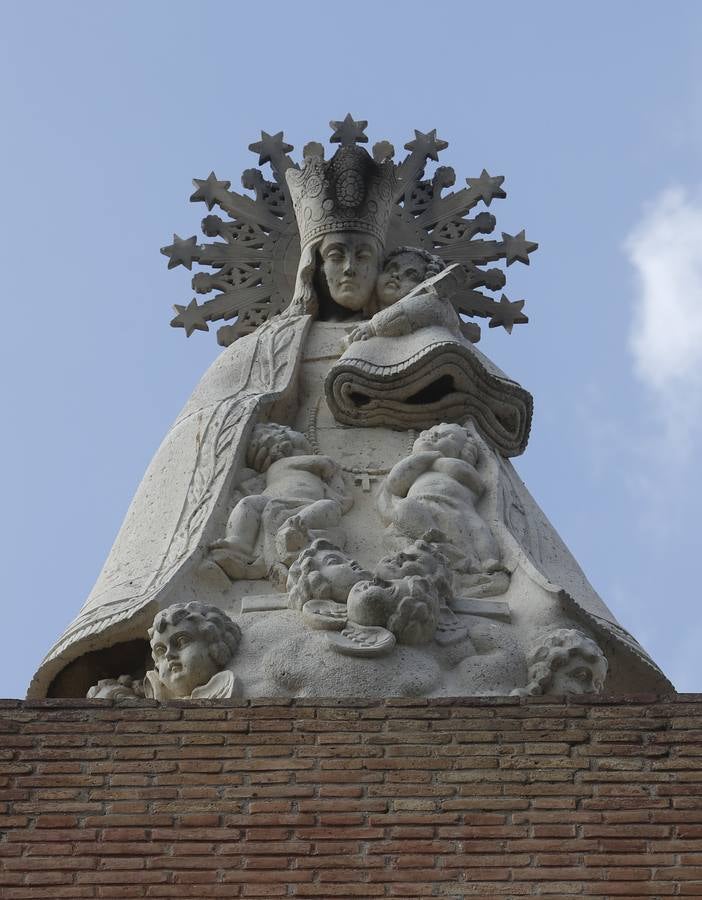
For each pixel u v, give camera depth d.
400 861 14.90
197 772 15.72
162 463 19.95
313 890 14.70
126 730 16.09
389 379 20.44
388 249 22.83
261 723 16.12
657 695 16.47
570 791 15.49
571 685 17.19
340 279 21.95
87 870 14.90
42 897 14.71
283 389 20.62
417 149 24.77
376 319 21.05
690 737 15.99
